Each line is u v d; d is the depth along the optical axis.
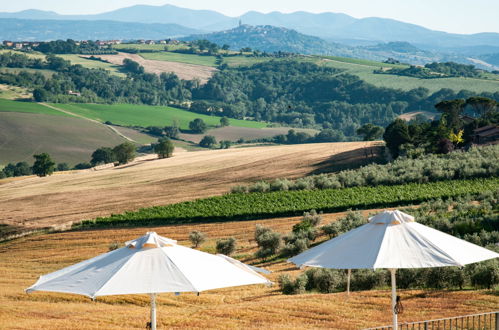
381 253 11.38
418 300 27.70
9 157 192.12
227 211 70.81
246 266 11.66
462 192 70.00
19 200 99.00
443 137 107.50
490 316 21.83
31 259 57.25
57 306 35.16
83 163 187.38
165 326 27.34
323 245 12.65
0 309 34.19
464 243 12.05
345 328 23.50
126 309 33.66
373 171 85.62
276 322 25.98
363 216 59.84
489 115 134.25
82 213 83.06
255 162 113.88
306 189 83.62
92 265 10.95
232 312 28.97
